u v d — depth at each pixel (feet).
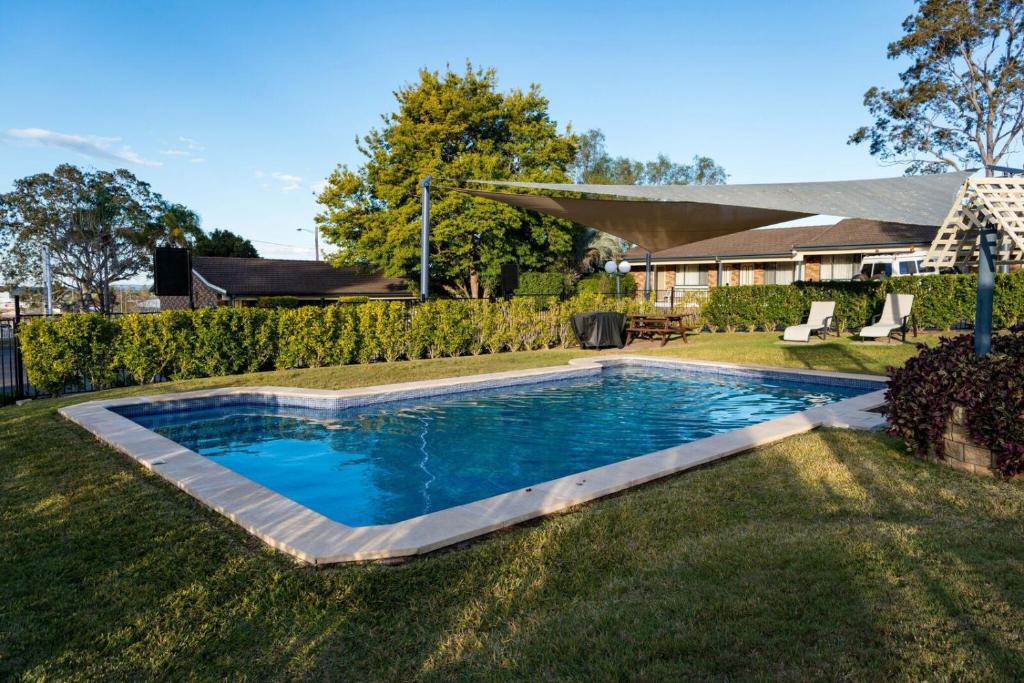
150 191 141.90
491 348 53.72
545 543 12.35
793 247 90.12
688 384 39.37
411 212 80.89
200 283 109.60
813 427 22.63
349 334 44.91
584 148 175.11
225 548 12.37
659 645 8.41
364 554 11.69
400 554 11.83
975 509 13.80
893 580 10.07
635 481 16.39
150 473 17.75
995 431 15.74
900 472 16.69
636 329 60.39
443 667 8.25
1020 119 76.43
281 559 11.80
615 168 181.57
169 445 20.40
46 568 11.50
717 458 18.83
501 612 9.77
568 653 8.38
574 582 10.71
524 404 33.22
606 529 13.03
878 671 7.70
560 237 84.02
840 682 7.54
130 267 142.20
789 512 13.93
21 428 24.18
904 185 30.35
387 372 40.40
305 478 20.94
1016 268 48.96
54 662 8.51
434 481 20.58
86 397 32.32
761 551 11.43
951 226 17.48
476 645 8.73
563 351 53.62
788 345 50.67
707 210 37.93
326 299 103.50
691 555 11.47
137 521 13.87
